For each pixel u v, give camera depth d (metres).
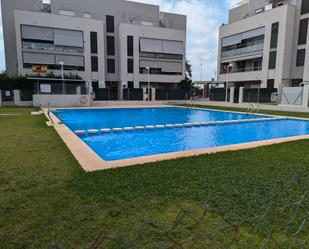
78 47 29.84
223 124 13.34
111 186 3.55
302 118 14.17
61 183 3.67
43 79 24.77
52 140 6.89
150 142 9.20
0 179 3.84
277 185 3.65
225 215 2.65
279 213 2.73
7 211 2.82
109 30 33.28
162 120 15.54
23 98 22.34
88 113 18.95
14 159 4.96
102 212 2.81
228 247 2.19
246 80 29.78
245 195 3.28
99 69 31.27
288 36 24.91
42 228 2.48
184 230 2.44
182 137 10.17
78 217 2.69
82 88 23.16
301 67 24.72
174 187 3.54
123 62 32.69
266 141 7.23
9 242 2.26
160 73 35.16
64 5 30.92
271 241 2.30
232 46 32.09
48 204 2.99
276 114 16.55
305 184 3.69
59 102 22.30
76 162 4.77
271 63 26.45
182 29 38.84
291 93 20.45
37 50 28.11
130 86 33.59
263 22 27.09
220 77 34.22
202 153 5.60
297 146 6.41
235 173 4.19
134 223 2.58
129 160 4.97
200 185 3.63
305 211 2.84
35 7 30.19
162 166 4.52
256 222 2.61
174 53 35.25
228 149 6.05
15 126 9.60
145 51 33.34
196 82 36.81
